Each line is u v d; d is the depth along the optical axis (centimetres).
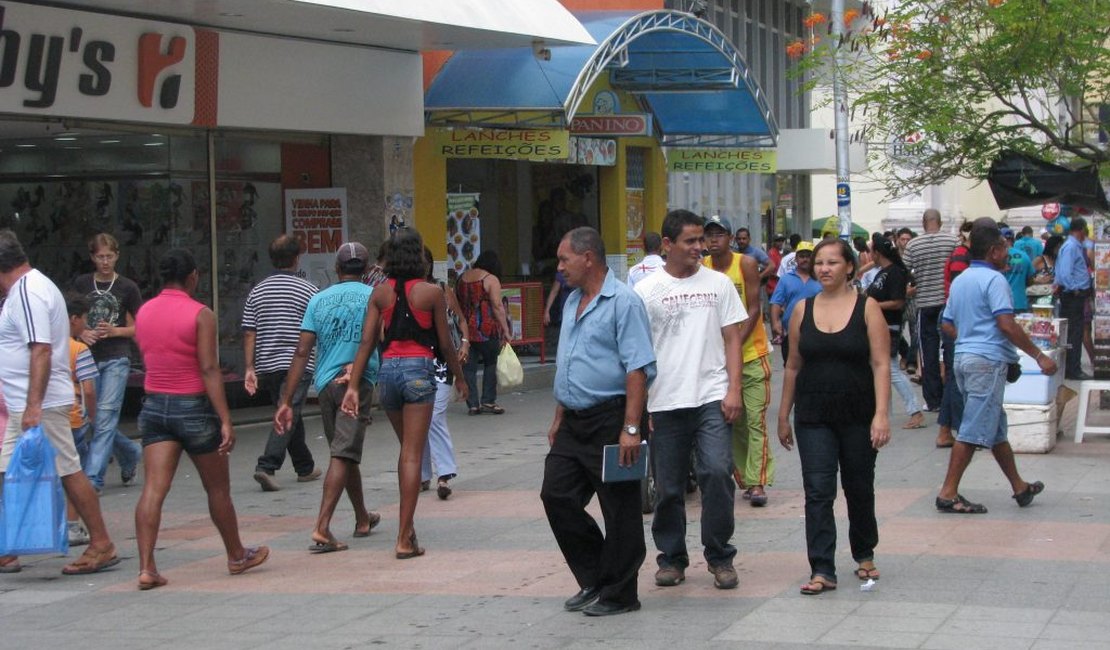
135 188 1539
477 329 1634
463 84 1744
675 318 768
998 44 1360
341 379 971
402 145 1706
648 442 784
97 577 871
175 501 1135
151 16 1398
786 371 773
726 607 733
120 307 1123
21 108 1292
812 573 762
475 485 1158
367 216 1681
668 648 661
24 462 848
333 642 698
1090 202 1347
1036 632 668
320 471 1251
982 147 1402
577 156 2112
